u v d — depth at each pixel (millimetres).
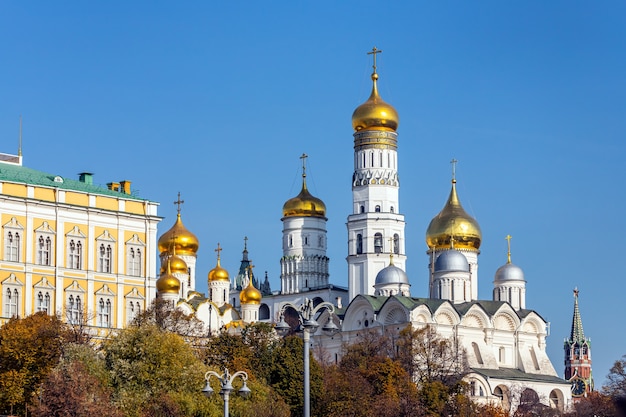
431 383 192875
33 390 158500
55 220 193250
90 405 139625
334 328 99688
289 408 169250
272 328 190625
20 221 190000
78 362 147125
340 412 174250
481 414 194500
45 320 167000
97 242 196875
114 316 197000
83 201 196875
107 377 151875
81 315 180750
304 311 100188
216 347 183375
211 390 113750
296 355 178500
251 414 152625
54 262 192500
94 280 195875
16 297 188625
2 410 158875
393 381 190375
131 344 154750
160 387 151750
